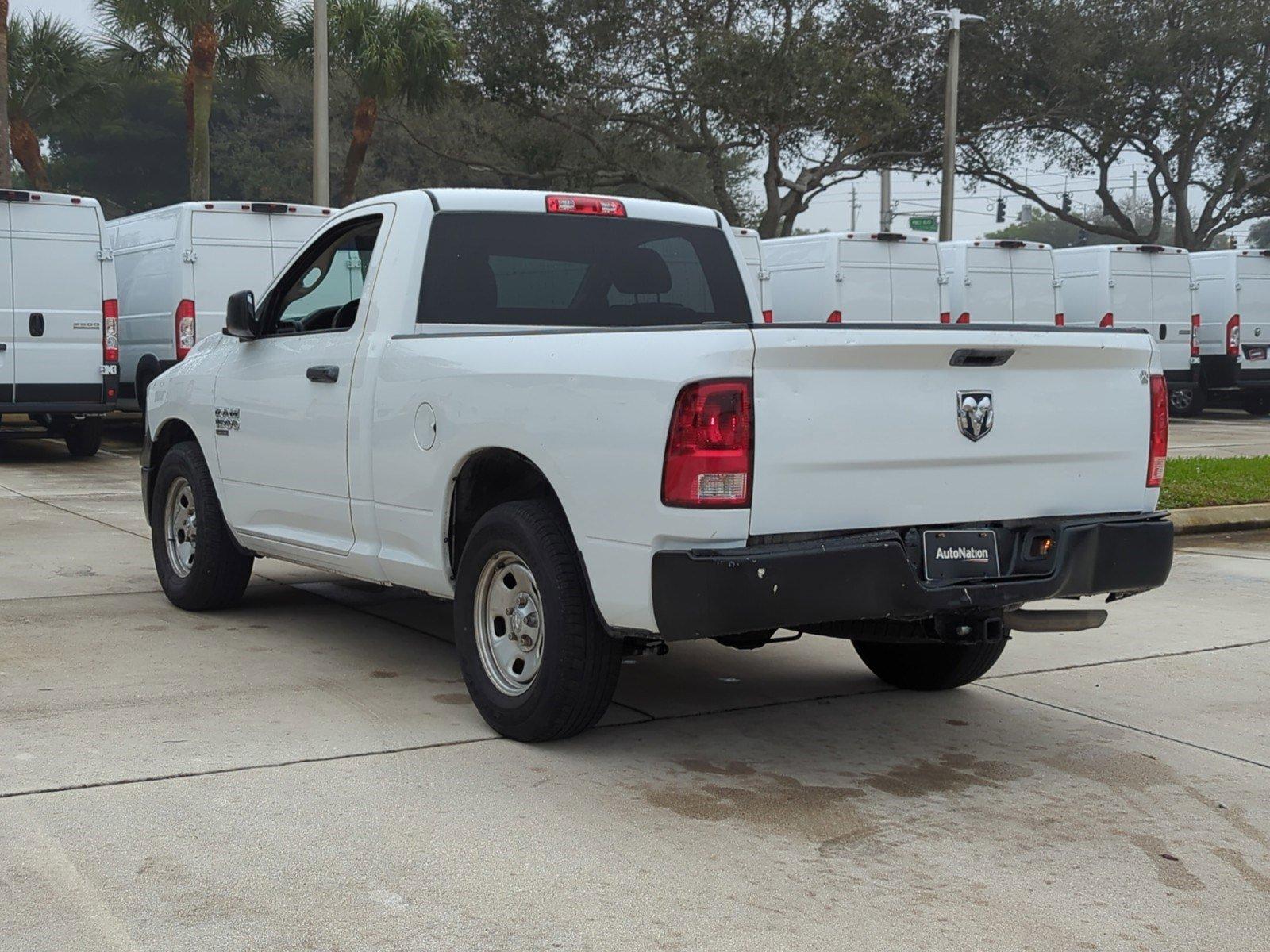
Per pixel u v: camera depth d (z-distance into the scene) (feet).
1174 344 74.28
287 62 91.25
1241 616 25.58
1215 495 39.19
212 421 22.47
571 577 15.57
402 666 20.11
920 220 85.05
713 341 13.91
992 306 66.33
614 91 106.11
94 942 10.94
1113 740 17.46
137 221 53.36
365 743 16.35
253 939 11.06
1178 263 74.18
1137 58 113.09
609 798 14.66
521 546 15.97
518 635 16.55
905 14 108.99
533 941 11.15
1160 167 122.42
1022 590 15.35
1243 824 14.39
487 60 102.63
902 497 14.94
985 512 15.58
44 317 46.57
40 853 12.73
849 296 60.54
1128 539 16.24
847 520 14.61
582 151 113.09
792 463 14.15
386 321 18.45
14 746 15.89
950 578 15.31
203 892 11.97
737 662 21.40
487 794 14.66
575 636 15.55
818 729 17.61
